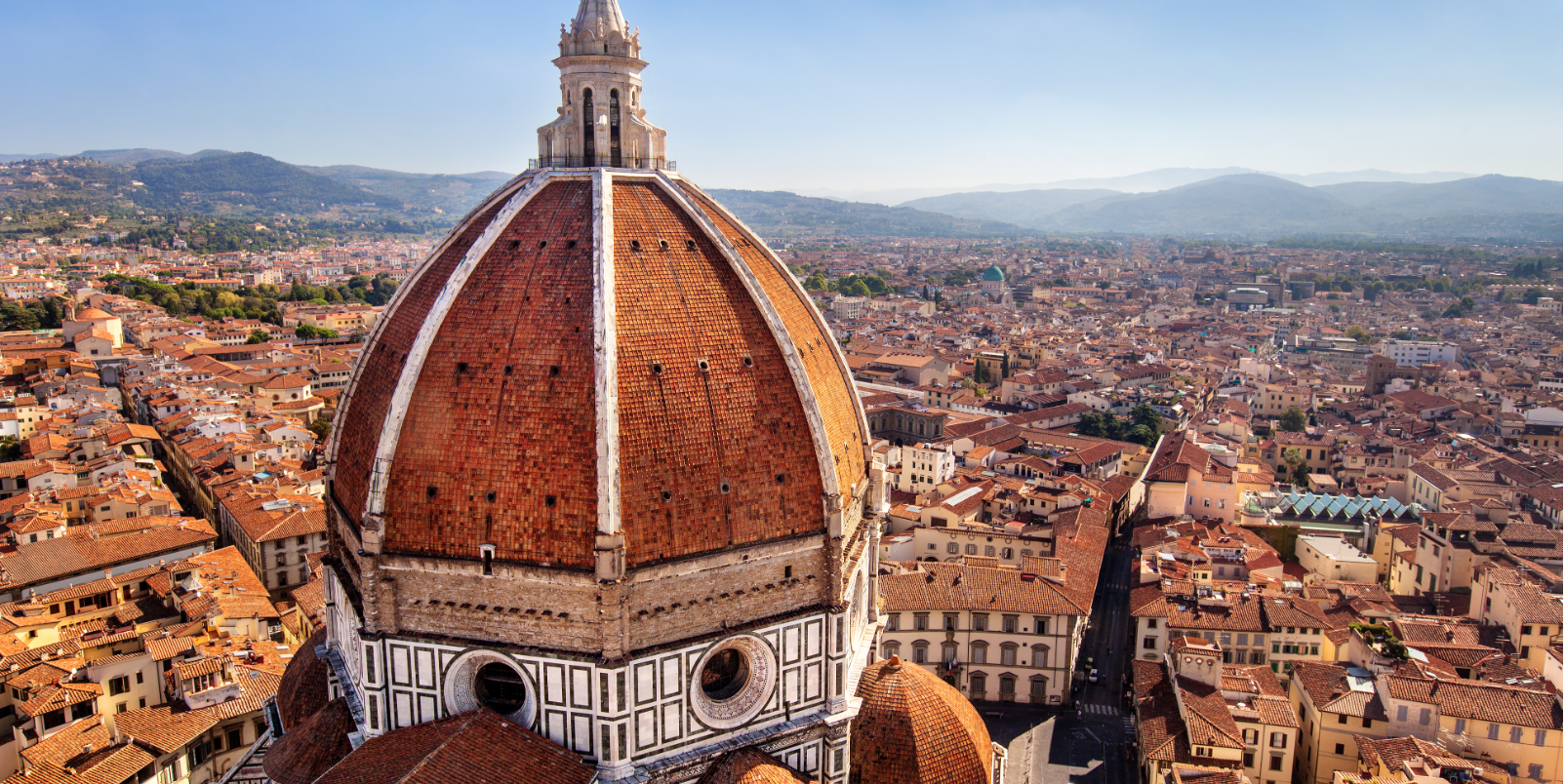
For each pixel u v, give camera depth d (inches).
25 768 4936.0
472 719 2674.7
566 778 2600.9
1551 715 5049.2
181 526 7701.8
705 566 2682.1
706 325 2819.9
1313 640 6373.0
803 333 3154.5
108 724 5324.8
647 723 2679.6
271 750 3164.4
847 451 3186.5
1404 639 6245.1
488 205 3176.7
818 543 2854.3
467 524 2645.2
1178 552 7731.3
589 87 3127.5
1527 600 6314.0
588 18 3137.3
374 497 2669.8
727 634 2753.4
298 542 7805.1
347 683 3176.7
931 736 3196.4
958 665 6560.0
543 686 2682.1
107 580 6766.7
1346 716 5334.6
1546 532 7746.1
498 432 2647.6
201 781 5162.4
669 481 2647.6
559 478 2600.9
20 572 6599.4
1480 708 5147.6
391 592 2714.1
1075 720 6318.9
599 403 2568.9
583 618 2615.7
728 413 2755.9
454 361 2728.8
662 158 3307.1
